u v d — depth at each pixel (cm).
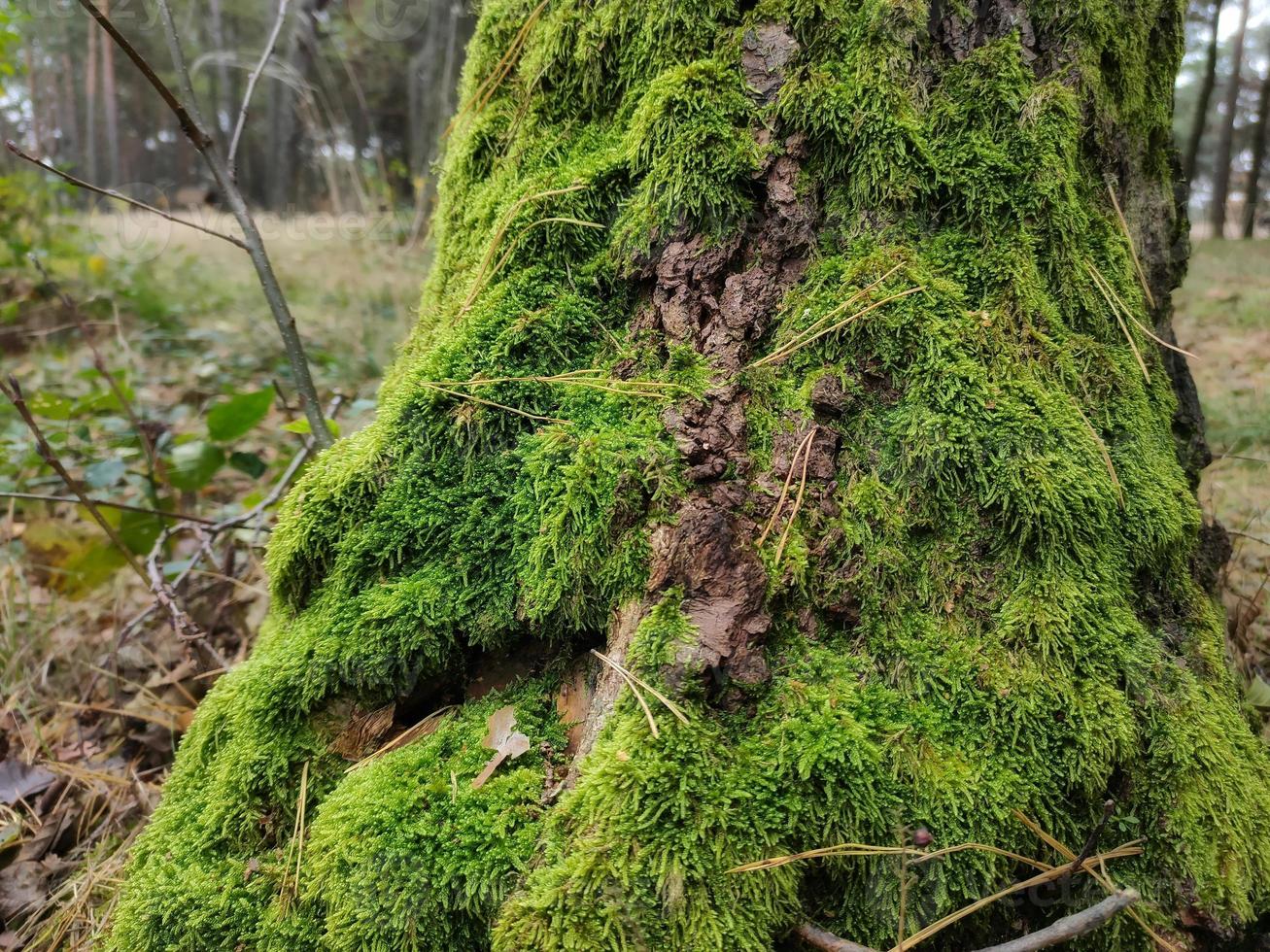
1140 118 30
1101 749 23
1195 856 23
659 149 27
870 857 22
